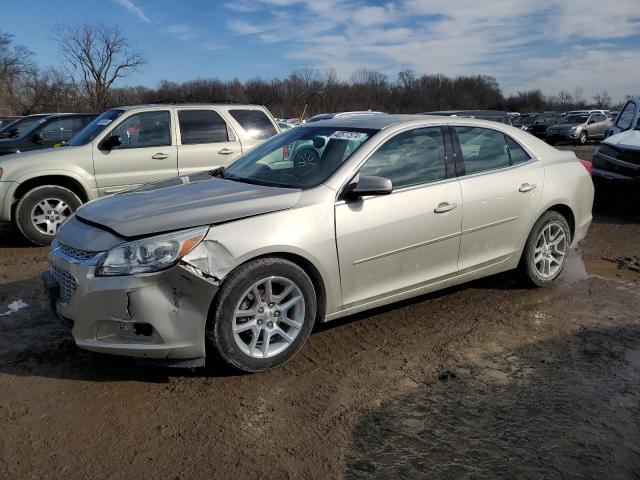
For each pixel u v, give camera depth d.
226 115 8.38
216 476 2.64
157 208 3.58
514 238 4.84
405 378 3.58
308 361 3.79
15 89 64.94
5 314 4.59
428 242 4.23
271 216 3.54
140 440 2.91
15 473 2.65
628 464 2.75
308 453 2.81
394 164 4.16
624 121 10.70
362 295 3.98
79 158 7.32
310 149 4.35
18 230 7.82
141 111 7.79
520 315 4.62
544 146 5.23
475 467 2.72
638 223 8.41
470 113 10.86
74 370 3.62
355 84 67.31
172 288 3.22
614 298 5.05
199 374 3.58
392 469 2.70
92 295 3.22
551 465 2.74
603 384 3.51
